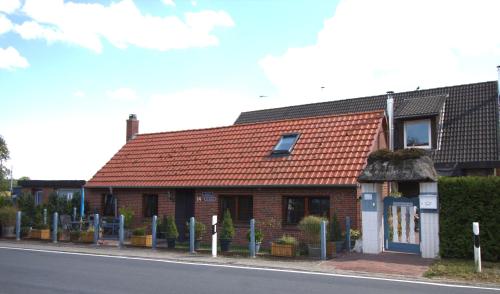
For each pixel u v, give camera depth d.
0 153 37.19
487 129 23.16
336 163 18.52
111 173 25.03
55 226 20.83
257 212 19.58
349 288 10.60
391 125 24.38
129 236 22.36
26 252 17.38
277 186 18.83
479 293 10.16
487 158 21.59
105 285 10.81
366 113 20.94
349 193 17.53
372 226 16.16
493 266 13.30
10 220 22.86
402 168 15.52
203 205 21.06
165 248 18.27
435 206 14.98
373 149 19.08
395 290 10.41
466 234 14.44
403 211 16.30
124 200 23.89
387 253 16.00
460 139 23.38
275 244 15.98
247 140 22.94
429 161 15.67
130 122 30.38
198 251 17.30
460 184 14.69
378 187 16.34
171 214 22.05
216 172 21.33
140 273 12.59
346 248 16.55
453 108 25.38
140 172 24.05
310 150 20.05
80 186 30.73
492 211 14.17
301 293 10.02
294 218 18.95
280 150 20.75
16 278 11.73
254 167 20.58
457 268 12.95
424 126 24.61
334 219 16.84
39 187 32.12
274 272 12.93
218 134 24.59
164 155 24.72
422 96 27.62
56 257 15.96
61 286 10.68
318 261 14.74
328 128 21.08
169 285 10.84
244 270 13.27
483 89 25.78
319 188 18.16
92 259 15.48
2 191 36.53
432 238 15.02
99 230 21.23
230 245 17.95
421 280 11.75
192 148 24.30
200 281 11.39
